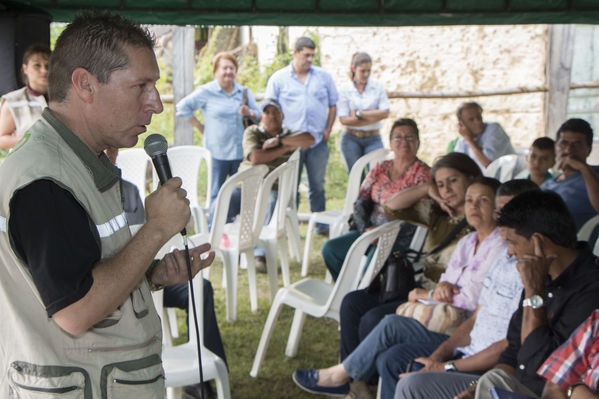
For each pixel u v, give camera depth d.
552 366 2.04
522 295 2.40
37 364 1.29
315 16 4.95
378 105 6.90
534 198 2.25
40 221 1.18
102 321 1.34
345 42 8.21
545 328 2.18
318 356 3.90
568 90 8.02
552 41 7.95
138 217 3.42
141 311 1.42
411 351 2.82
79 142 1.30
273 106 5.77
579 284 2.16
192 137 7.77
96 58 1.26
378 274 3.44
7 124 4.36
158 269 1.57
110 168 1.41
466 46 8.14
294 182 5.70
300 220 7.35
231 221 5.60
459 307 2.97
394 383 2.80
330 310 3.46
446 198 3.51
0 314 1.30
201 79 8.56
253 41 8.56
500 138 5.60
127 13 4.85
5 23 4.26
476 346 2.65
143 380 1.40
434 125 8.34
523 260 2.23
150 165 6.99
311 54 6.56
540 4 4.80
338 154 8.59
